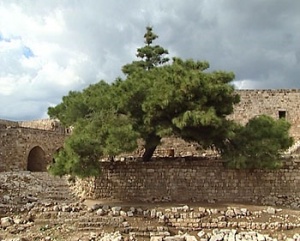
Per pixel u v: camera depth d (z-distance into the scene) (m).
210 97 31.55
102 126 30.56
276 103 48.53
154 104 30.56
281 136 33.12
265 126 33.66
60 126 60.22
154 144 33.12
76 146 28.91
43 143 52.47
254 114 48.25
